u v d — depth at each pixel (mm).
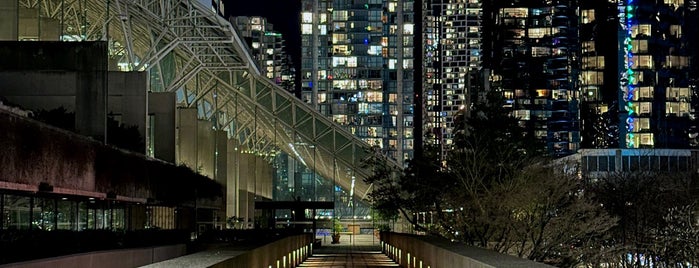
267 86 111625
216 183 81125
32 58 47625
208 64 98500
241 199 105688
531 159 47719
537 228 41031
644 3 195750
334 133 113625
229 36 83250
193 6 79500
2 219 31438
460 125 55750
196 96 96625
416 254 33375
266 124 119250
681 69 196000
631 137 192125
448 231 46312
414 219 54156
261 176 124500
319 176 144000
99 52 47531
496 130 50531
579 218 41500
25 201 34312
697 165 106562
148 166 52000
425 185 51062
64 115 47000
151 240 47750
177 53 94125
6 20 50938
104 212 46562
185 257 16188
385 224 106750
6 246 28672
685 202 57531
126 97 55469
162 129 67062
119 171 45125
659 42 195000
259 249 22828
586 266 42188
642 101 193125
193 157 77312
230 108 118188
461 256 18672
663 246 47094
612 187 57906
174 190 59438
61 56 47688
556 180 42469
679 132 194000
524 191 41125
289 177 156750
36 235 31422
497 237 42750
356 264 47250
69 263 20516
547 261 40375
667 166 104188
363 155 113375
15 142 30734
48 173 34094
